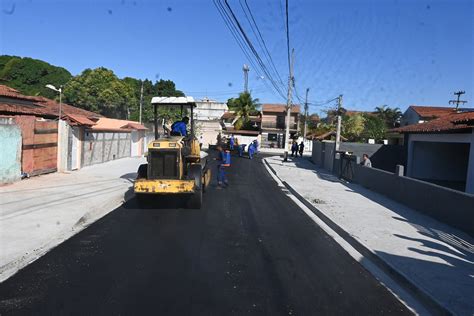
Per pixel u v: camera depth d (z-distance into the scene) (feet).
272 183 57.16
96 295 15.89
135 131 99.19
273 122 189.67
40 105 71.97
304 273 19.47
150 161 32.58
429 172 74.69
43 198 34.71
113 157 81.51
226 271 19.08
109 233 25.46
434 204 33.01
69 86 151.53
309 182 57.11
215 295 16.25
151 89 203.51
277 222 30.71
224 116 218.38
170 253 21.53
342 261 21.71
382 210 36.01
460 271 19.92
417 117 131.44
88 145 66.74
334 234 27.78
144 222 28.81
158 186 31.71
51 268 18.80
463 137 55.52
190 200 33.47
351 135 158.30
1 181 39.93
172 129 38.75
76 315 14.20
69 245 22.58
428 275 19.13
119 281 17.39
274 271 19.47
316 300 16.31
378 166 87.81
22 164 45.37
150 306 15.03
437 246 24.45
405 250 23.29
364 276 19.48
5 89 63.46
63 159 55.06
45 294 15.90
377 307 15.96
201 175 33.71
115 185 44.86
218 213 32.81
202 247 22.86
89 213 30.27
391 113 165.58
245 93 197.16
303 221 31.68
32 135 47.09
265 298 16.20
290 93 102.32
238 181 56.95
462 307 15.53
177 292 16.40
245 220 30.73
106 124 99.04
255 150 127.44
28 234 23.95
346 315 15.07
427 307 16.24
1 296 15.66
